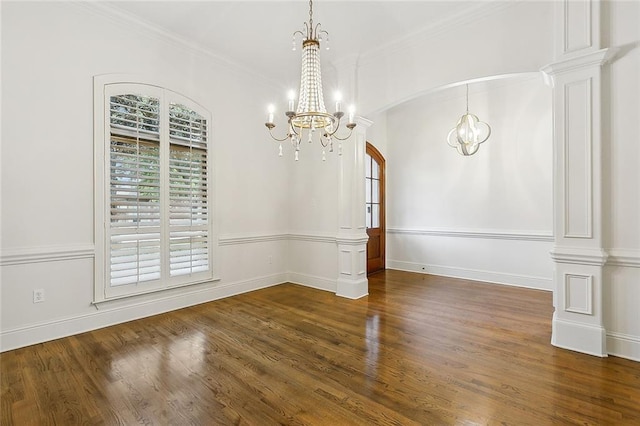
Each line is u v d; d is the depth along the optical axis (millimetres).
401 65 3668
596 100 2479
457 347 2662
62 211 2867
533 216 4656
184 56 3717
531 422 1719
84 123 2988
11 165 2613
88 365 2355
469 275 5234
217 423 1729
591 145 2508
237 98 4289
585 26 2506
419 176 5797
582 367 2301
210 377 2193
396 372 2256
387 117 6176
